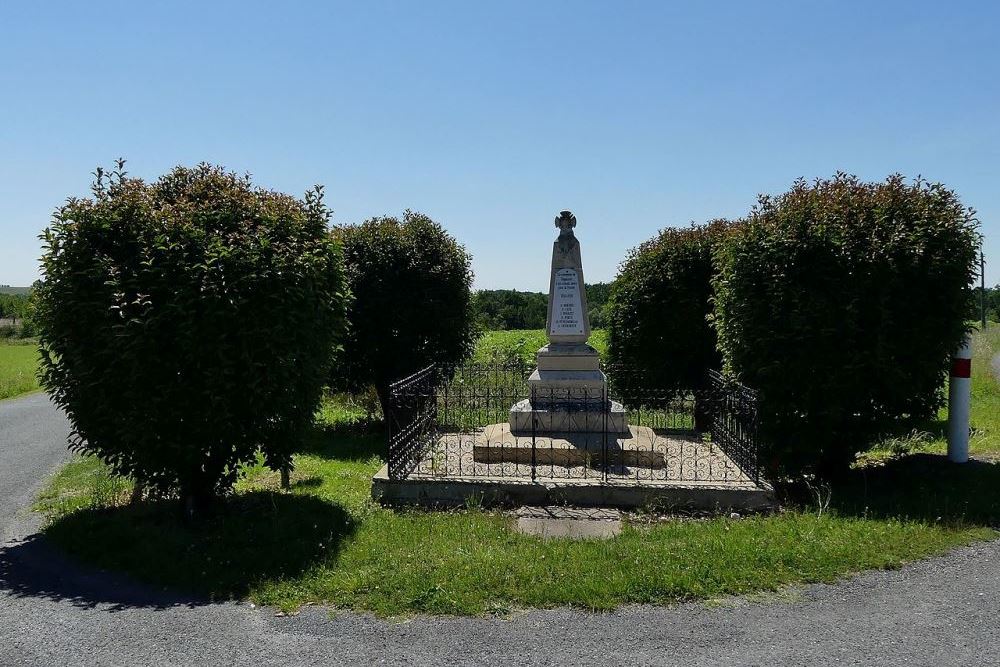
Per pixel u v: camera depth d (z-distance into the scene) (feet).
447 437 36.40
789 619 16.15
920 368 27.40
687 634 15.43
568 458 30.68
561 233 36.32
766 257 28.17
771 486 26.48
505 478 27.66
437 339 48.37
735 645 14.92
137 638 15.66
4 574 20.02
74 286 21.76
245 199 24.21
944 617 16.19
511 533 22.58
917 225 26.91
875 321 27.20
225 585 18.56
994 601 17.03
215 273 21.93
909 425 29.14
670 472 28.81
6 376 82.43
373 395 56.80
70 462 36.29
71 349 22.02
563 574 18.42
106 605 17.62
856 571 18.95
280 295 22.72
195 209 23.15
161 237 21.68
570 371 35.19
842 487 29.07
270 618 16.61
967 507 24.39
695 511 25.84
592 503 26.68
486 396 35.53
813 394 27.71
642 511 25.77
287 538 22.04
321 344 25.25
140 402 21.93
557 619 16.25
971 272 27.35
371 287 46.78
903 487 28.07
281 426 24.27
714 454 31.94
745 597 17.35
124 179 24.11
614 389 48.39
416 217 50.21
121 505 26.61
